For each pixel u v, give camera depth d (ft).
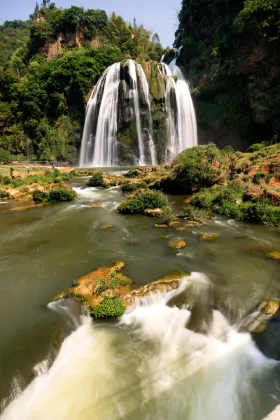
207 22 158.92
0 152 135.95
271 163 62.54
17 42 278.87
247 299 26.21
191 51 166.30
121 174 95.66
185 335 22.93
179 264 32.19
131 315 24.03
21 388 17.21
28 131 149.59
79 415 16.42
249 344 22.06
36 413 16.28
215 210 53.47
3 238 41.39
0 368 17.95
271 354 21.11
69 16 191.93
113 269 29.84
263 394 18.22
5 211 56.95
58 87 151.23
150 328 23.17
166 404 17.47
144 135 137.69
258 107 120.06
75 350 20.54
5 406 16.20
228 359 20.83
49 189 69.26
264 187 54.75
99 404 17.07
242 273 30.58
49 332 21.21
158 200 54.60
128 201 55.36
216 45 134.41
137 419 16.53
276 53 113.70
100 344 21.33
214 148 70.59
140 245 38.24
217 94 140.26
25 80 156.87
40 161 137.18
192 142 147.43
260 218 46.93
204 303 26.22
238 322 24.26
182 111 145.48
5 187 72.33
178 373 19.56
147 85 137.69
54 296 25.59
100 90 142.00
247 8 113.09
